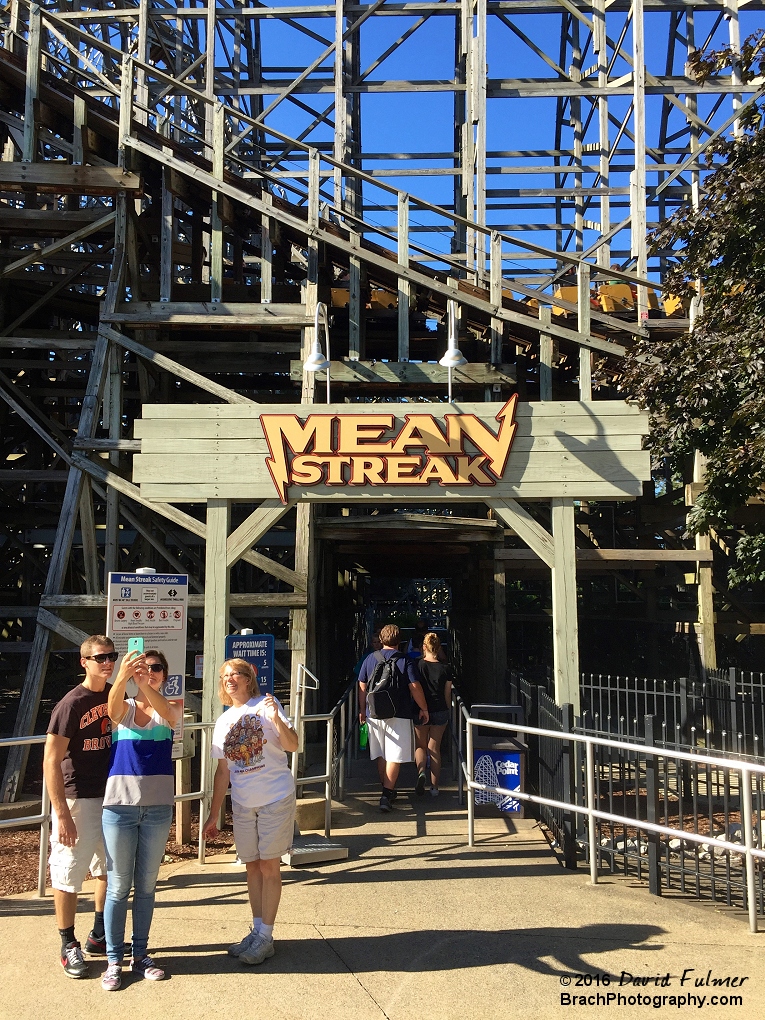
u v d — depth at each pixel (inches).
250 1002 168.1
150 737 182.5
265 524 356.5
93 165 490.6
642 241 633.0
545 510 570.6
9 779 382.9
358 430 352.8
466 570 743.1
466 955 191.6
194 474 356.8
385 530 544.1
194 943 199.8
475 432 353.7
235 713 194.7
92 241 589.3
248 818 189.5
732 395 364.2
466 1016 162.1
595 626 864.9
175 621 277.4
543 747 334.3
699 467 566.3
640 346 411.8
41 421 592.1
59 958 191.5
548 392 455.2
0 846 311.1
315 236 478.3
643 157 644.7
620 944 198.7
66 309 659.4
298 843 282.7
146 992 172.7
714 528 572.4
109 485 454.0
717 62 374.9
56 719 184.1
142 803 178.7
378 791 387.2
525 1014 162.9
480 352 592.4
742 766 209.5
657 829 229.0
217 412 359.3
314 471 351.9
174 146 503.5
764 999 168.7
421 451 354.3
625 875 262.2
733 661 695.1
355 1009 165.2
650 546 703.7
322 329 474.3
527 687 362.0
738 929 209.8
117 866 177.3
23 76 505.7
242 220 539.2
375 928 209.2
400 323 486.0
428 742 373.4
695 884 256.7
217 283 477.4
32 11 489.4
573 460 355.6
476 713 411.8
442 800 364.8
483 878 253.8
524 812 335.0
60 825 178.7
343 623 743.1
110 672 191.9
